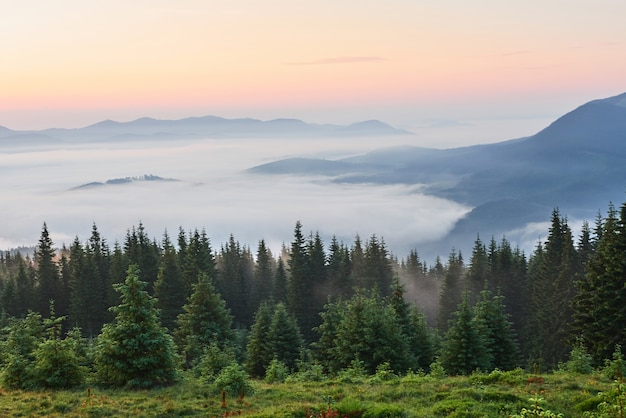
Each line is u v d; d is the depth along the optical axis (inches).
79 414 727.7
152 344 913.5
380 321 1467.8
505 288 3080.7
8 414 735.7
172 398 820.0
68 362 911.7
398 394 788.0
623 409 574.2
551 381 828.0
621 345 1396.4
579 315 1579.7
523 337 2657.5
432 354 1676.9
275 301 3462.1
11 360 924.0
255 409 751.7
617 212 1676.9
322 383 922.7
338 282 3454.7
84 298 2906.0
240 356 1967.3
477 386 815.7
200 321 1959.9
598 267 1571.1
